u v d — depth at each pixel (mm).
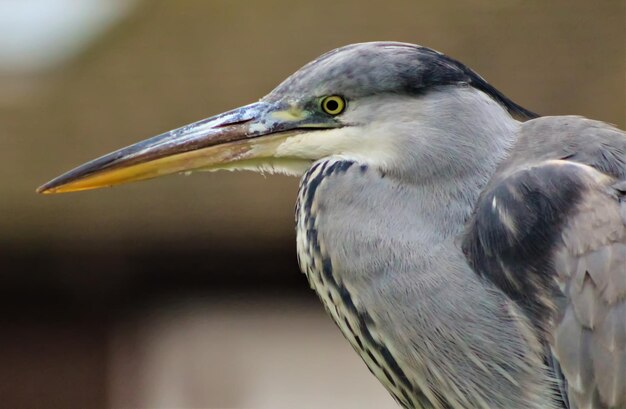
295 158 4754
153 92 8906
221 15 9055
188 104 8891
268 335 9469
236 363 9469
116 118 8852
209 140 4832
